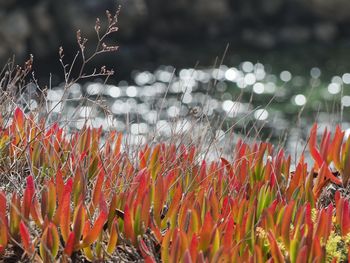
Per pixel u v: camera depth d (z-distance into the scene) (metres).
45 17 43.31
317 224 4.80
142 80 40.41
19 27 42.22
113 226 4.79
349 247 4.68
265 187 5.37
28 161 5.65
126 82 40.03
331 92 35.19
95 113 7.43
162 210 5.45
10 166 6.00
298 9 53.97
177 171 6.01
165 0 49.69
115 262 4.86
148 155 6.23
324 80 39.50
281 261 4.57
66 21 43.62
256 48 51.16
